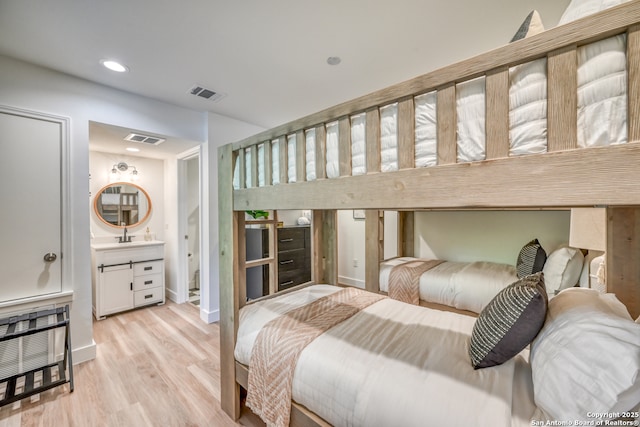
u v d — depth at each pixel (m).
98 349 2.45
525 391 0.91
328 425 1.08
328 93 2.62
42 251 2.11
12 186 1.99
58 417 1.64
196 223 4.42
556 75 0.63
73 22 1.59
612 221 1.40
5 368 1.95
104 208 3.51
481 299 2.32
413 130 0.88
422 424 0.84
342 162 1.08
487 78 0.73
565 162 0.62
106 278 3.17
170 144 3.17
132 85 2.41
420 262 3.17
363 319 1.49
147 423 1.60
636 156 0.54
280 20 1.61
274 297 1.92
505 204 0.70
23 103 2.02
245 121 3.38
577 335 0.80
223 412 1.69
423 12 1.56
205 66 2.12
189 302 3.72
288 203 1.31
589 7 0.72
